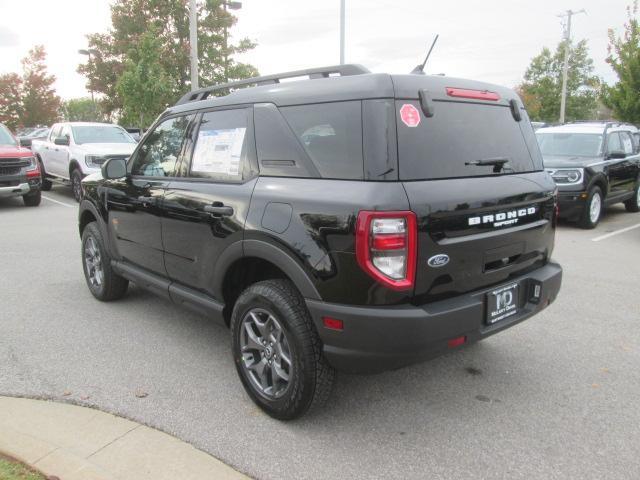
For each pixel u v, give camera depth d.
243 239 3.20
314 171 2.96
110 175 4.40
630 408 3.36
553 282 3.44
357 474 2.74
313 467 2.79
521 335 4.51
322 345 2.95
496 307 3.10
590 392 3.56
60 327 4.65
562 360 4.04
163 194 3.97
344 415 3.28
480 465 2.81
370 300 2.68
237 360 3.39
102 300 5.30
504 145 3.34
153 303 5.29
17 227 9.41
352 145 2.81
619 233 9.02
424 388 3.62
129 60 19.09
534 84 45.06
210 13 23.44
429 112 2.90
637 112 20.05
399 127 2.76
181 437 3.02
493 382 3.70
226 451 2.90
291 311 2.98
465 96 3.16
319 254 2.79
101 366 3.91
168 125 4.24
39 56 33.06
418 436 3.07
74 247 7.76
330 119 2.94
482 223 2.96
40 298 5.42
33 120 33.44
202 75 23.92
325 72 3.32
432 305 2.80
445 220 2.76
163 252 4.08
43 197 13.79
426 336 2.70
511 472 2.75
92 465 2.73
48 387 3.57
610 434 3.08
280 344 3.14
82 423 3.13
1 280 6.04
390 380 3.74
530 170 3.52
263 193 3.16
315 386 2.99
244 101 3.49
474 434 3.09
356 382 3.70
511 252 3.20
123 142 13.30
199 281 3.72
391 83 2.81
